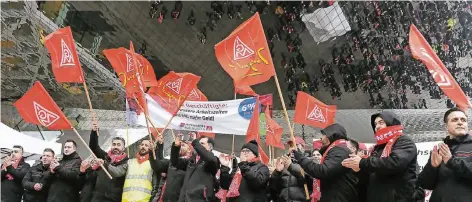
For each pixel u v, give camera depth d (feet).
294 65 55.77
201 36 51.06
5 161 25.44
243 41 17.54
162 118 24.90
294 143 16.38
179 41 51.96
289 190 21.86
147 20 48.73
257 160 20.30
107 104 55.62
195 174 21.08
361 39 53.06
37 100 22.13
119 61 23.36
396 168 13.55
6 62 49.19
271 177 22.30
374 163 13.80
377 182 14.40
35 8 44.62
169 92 24.43
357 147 20.38
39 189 23.13
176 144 21.38
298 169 18.79
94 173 22.61
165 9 48.06
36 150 30.37
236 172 20.79
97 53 51.11
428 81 54.34
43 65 49.98
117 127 53.57
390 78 55.16
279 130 24.06
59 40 22.13
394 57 54.24
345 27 51.65
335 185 15.23
